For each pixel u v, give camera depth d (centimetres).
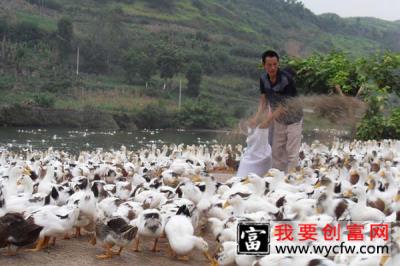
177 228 916
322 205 1026
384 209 1145
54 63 7169
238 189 1171
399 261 732
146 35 8850
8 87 6138
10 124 5422
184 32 9619
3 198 1025
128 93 6781
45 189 1245
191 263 926
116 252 957
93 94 6550
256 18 11012
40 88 6375
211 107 6069
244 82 7681
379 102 2098
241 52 8719
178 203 1041
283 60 2281
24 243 897
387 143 2080
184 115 6028
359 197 1018
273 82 1357
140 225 941
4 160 2208
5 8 8575
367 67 2189
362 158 1848
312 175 1411
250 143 1409
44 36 7706
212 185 1166
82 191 1077
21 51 6894
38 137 4600
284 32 10062
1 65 6712
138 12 10288
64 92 6469
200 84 7256
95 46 7569
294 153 1388
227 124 5544
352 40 9069
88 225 1059
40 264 883
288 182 1325
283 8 11256
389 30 10656
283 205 1054
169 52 7406
